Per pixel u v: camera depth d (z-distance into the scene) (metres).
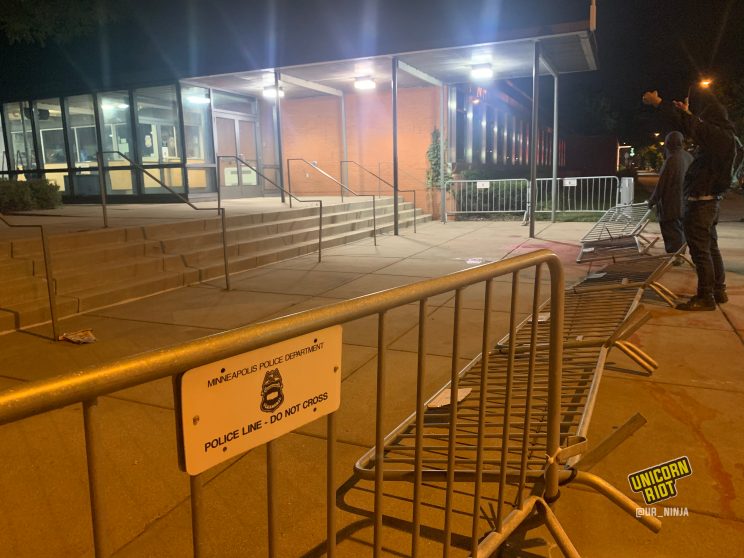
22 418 1.11
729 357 4.76
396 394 4.20
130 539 2.61
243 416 1.51
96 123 16.17
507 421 2.40
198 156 15.99
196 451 1.41
